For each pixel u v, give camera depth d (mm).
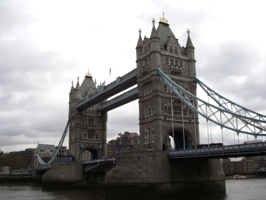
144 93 82062
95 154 130000
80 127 124438
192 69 84062
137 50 85938
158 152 64812
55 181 105062
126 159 66938
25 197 79688
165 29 87500
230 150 53406
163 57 80562
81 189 104688
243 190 92562
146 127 79125
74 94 128000
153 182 63094
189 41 86812
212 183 71500
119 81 95625
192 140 78812
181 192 65688
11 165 197625
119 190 65562
